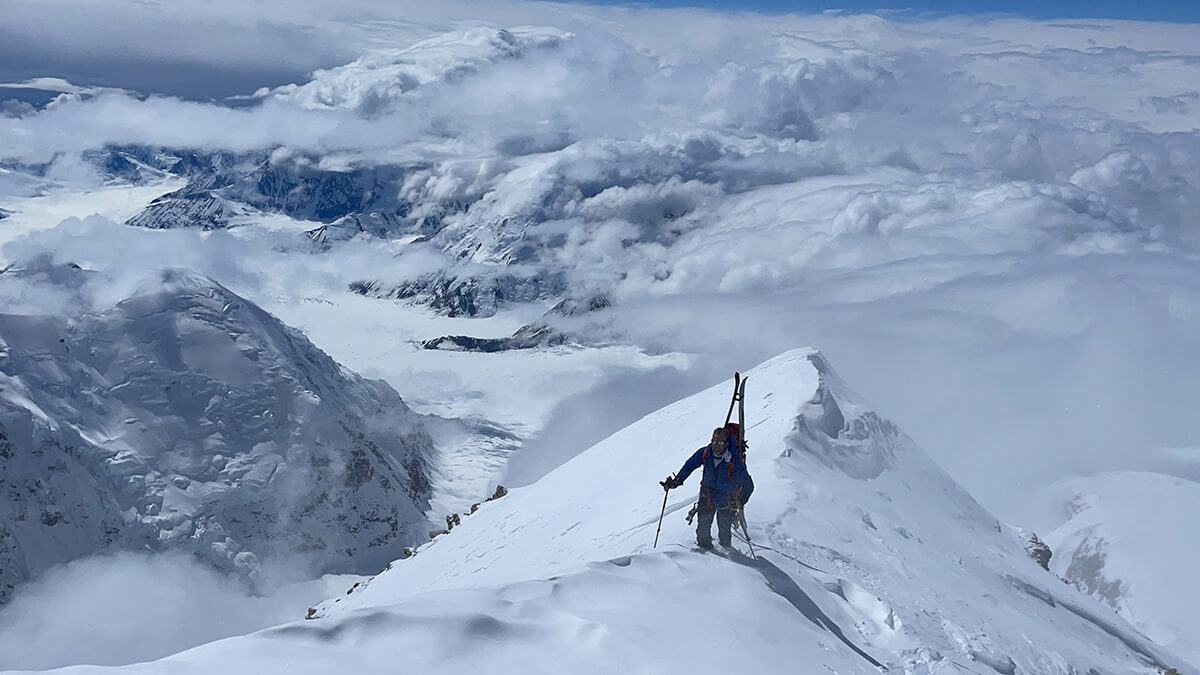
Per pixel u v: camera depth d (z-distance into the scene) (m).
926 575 14.55
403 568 30.64
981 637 12.17
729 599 9.73
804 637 9.59
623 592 9.12
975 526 21.75
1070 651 14.33
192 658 6.14
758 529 13.05
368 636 6.89
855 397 25.30
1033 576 19.95
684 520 14.61
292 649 6.50
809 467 18.03
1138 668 17.16
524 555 22.27
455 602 7.77
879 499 18.66
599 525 20.19
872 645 10.57
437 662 6.78
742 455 11.43
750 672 7.94
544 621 7.93
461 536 30.03
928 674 10.19
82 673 5.56
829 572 12.40
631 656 7.61
